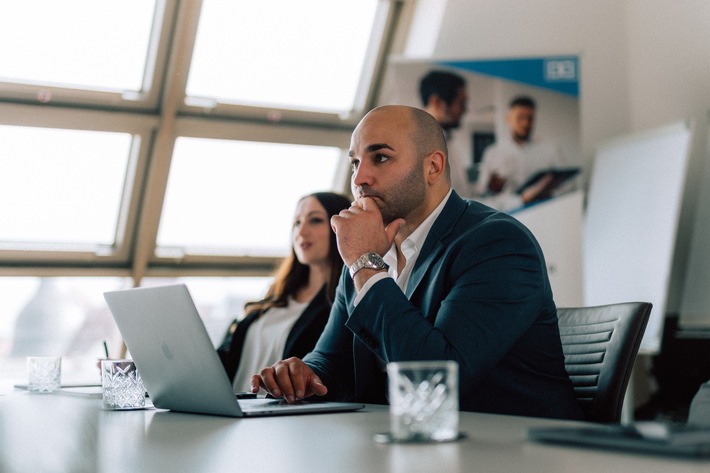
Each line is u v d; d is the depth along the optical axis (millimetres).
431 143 1886
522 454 871
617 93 5535
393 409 1015
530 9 5281
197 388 1450
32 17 4512
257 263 5246
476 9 5109
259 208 5238
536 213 4809
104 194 4871
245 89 4988
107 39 4637
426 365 1011
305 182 5328
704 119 4969
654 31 5387
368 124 1888
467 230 1797
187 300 1365
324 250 3186
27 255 4727
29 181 4727
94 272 4879
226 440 1100
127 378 1643
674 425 949
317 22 5098
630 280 4875
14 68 4496
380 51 5215
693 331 4645
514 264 1684
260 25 4961
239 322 3262
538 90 4871
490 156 4816
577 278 4777
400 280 1917
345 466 850
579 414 1730
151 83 4676
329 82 5207
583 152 5426
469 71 4855
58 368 2375
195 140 4910
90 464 924
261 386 1717
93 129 4613
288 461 904
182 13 4555
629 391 4941
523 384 1703
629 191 5023
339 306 2047
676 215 4625
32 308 4852
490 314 1620
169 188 4957
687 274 4750
